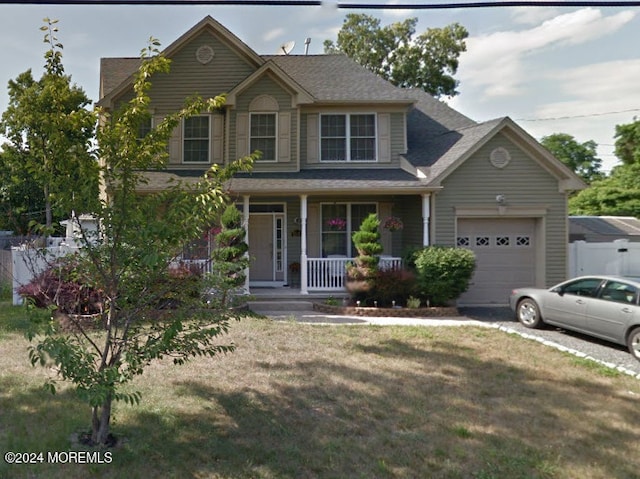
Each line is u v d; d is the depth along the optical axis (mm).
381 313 10602
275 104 13258
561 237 12055
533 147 11844
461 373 6406
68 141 3744
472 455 4078
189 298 4207
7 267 12812
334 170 13422
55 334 3807
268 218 13750
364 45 29438
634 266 12570
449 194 11938
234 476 3611
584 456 4117
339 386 5762
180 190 3961
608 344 8195
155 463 3752
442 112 16641
